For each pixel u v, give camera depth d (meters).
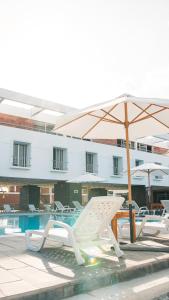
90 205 3.90
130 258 3.97
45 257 4.07
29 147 21.41
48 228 4.32
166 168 14.09
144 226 6.04
